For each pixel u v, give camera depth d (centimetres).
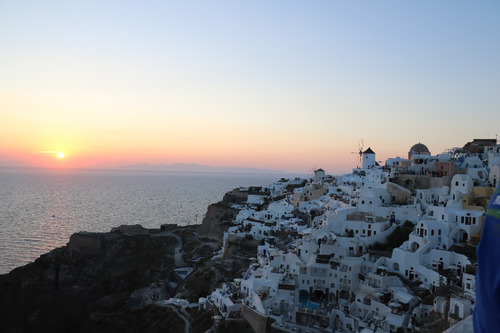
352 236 11625
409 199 12500
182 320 11875
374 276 9481
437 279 8856
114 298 14962
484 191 10744
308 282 10219
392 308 8419
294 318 9388
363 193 12669
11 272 16650
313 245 11262
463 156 14150
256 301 9894
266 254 13088
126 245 18438
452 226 10331
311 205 17100
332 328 9019
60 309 14988
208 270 14375
